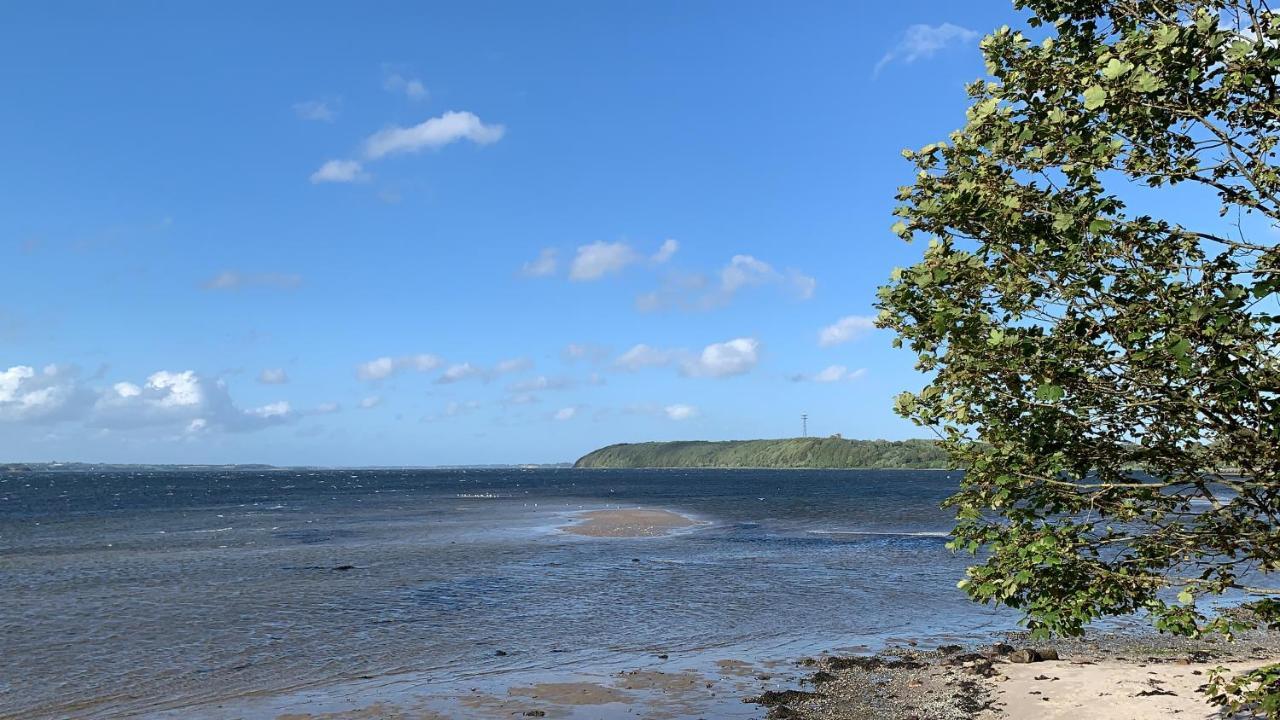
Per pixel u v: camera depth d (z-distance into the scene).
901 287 8.27
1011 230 7.86
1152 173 7.62
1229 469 7.72
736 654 20.89
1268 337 6.93
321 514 83.44
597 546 48.28
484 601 29.02
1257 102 7.05
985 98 8.79
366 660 20.38
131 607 27.89
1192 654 19.86
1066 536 8.34
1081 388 7.46
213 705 16.64
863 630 23.94
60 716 16.08
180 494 146.88
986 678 17.50
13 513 88.38
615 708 16.16
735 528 61.38
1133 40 7.23
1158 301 7.14
